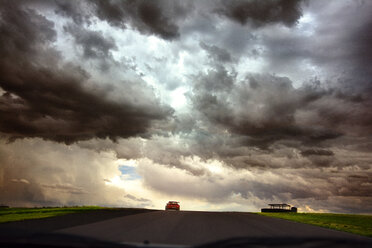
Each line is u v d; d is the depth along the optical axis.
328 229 13.08
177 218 15.02
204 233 9.54
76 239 5.11
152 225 11.30
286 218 19.61
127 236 8.30
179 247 5.03
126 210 21.61
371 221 18.98
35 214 16.33
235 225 12.66
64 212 18.14
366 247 5.03
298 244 4.93
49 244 5.15
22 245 5.13
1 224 10.52
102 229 9.68
